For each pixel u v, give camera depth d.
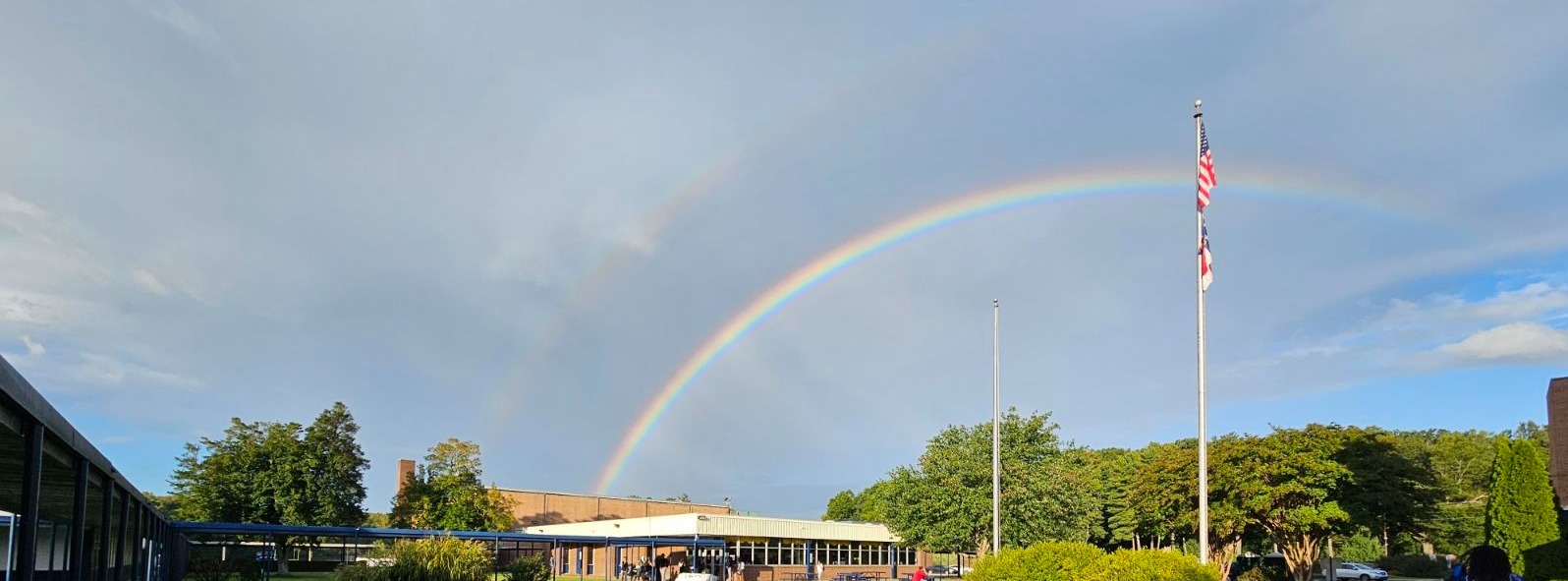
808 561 61.84
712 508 97.56
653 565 53.38
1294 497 41.84
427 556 24.89
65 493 20.58
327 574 54.16
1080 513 46.00
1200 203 23.23
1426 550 77.88
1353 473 41.84
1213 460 43.66
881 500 48.81
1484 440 103.88
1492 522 33.19
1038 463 44.38
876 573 62.12
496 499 70.25
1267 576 49.94
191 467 62.19
